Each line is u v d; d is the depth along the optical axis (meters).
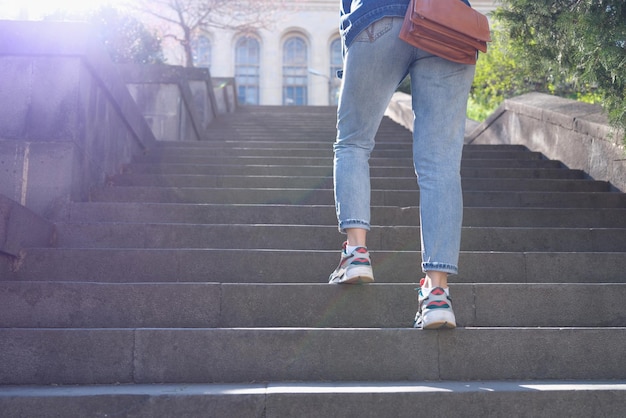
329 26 40.84
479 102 14.01
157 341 2.40
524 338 2.48
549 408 2.13
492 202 5.05
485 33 2.46
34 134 4.21
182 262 3.25
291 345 2.43
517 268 3.36
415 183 5.39
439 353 2.45
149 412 2.07
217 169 5.75
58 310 2.71
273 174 5.75
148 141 6.89
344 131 2.64
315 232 3.82
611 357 2.49
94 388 2.23
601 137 5.79
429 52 2.44
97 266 3.22
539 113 7.27
